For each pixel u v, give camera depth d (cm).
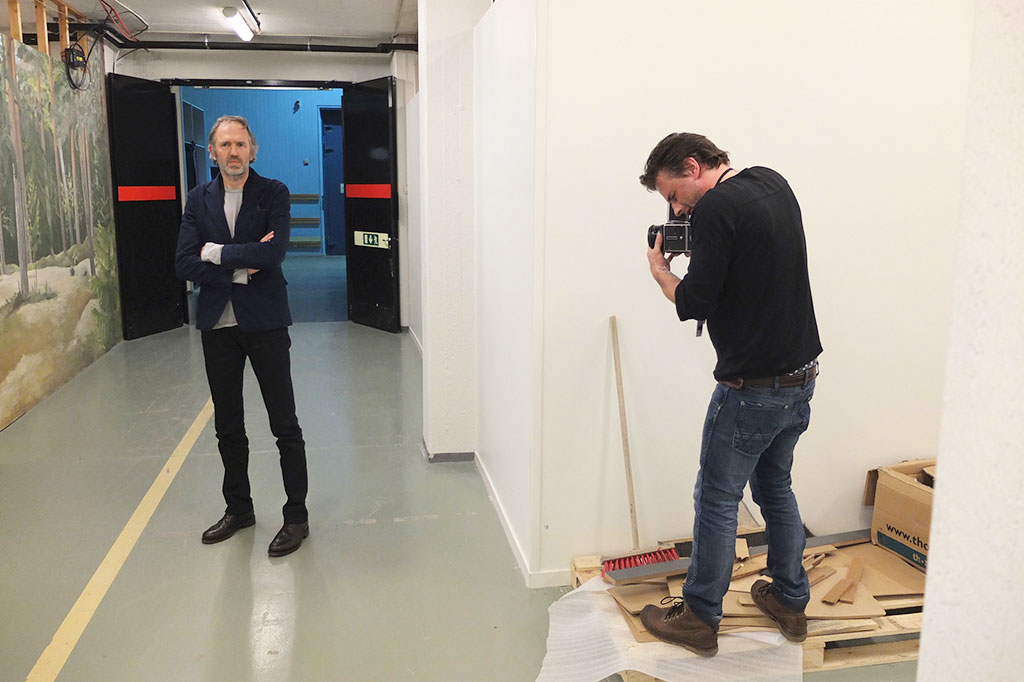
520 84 272
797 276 197
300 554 305
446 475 391
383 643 245
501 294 322
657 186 213
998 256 66
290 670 232
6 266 472
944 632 75
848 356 282
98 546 310
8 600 269
